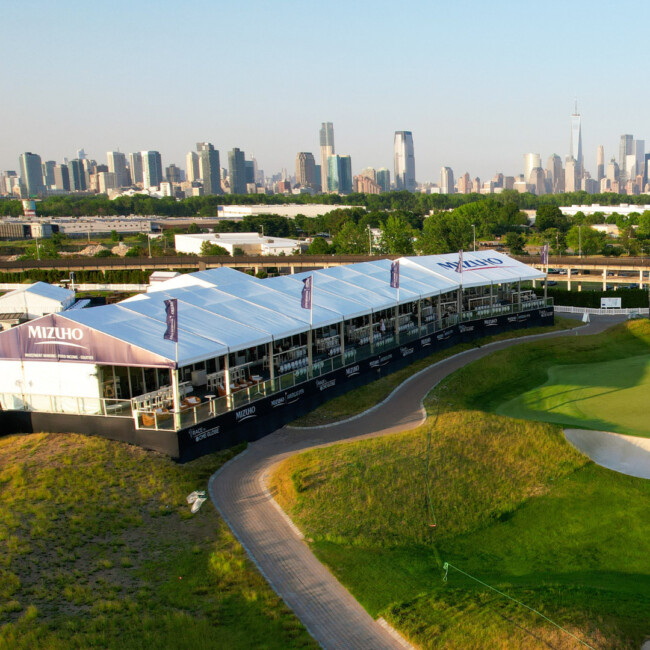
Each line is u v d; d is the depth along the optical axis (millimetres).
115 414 40625
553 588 27688
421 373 60969
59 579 27312
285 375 47469
